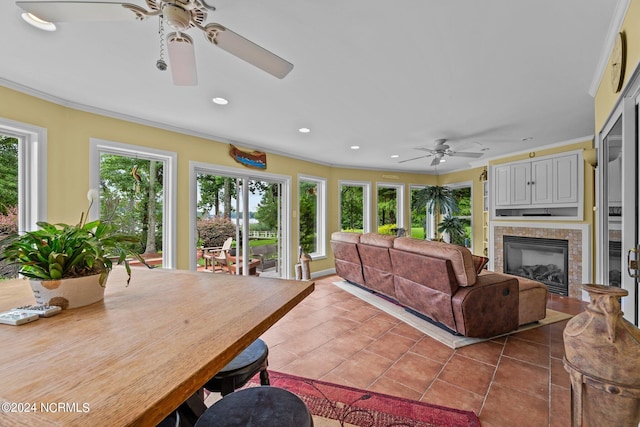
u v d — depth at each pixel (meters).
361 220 6.59
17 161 2.56
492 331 2.70
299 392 1.96
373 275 3.96
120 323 0.86
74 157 2.86
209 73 2.27
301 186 5.62
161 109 3.03
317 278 5.49
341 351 2.55
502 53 1.99
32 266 0.97
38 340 0.74
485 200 6.04
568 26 1.71
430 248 2.87
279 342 2.72
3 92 2.38
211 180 4.11
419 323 3.14
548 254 4.62
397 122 3.42
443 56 2.03
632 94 1.67
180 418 0.98
